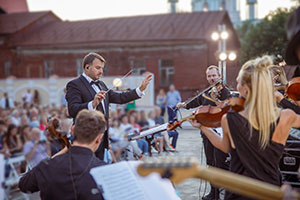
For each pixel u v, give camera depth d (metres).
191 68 20.27
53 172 2.18
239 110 2.20
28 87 19.67
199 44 20.23
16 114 10.27
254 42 16.78
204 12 23.22
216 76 4.12
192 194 4.11
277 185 1.95
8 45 23.47
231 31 23.78
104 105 3.44
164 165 1.37
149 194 1.79
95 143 2.28
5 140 4.36
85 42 21.94
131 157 3.82
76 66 22.48
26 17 25.52
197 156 4.74
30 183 2.26
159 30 21.89
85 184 2.13
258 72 1.96
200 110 2.40
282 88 3.55
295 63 2.05
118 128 6.66
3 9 27.88
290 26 1.98
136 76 15.33
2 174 2.35
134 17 24.36
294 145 3.46
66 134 3.07
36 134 4.33
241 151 1.95
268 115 1.92
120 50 21.44
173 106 4.26
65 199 2.13
